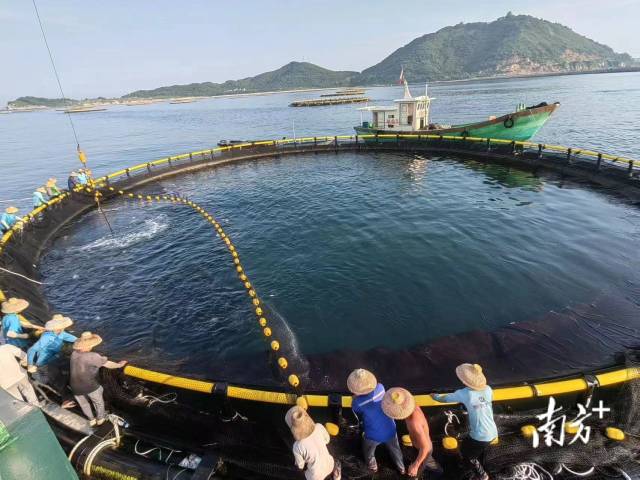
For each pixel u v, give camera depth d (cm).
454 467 484
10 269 1234
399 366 802
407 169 2573
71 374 552
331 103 12888
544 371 771
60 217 1870
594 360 795
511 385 574
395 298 1068
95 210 2106
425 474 476
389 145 3158
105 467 507
